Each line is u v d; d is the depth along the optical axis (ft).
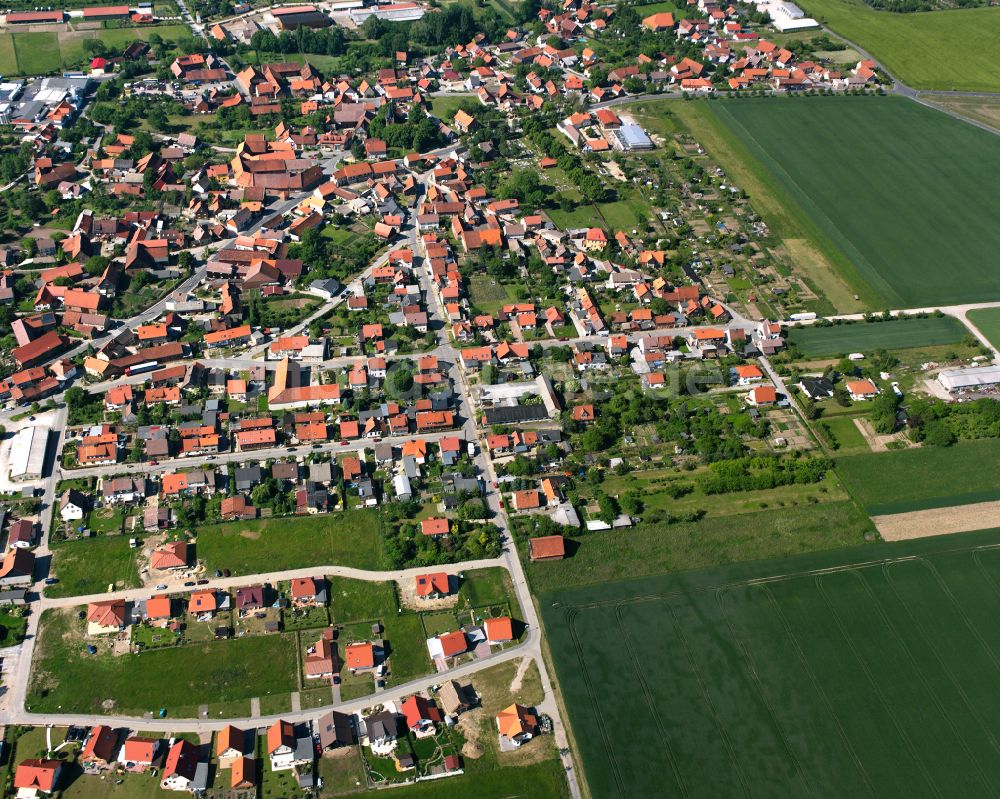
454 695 502.38
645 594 570.46
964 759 487.61
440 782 470.80
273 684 512.22
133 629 536.42
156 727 490.08
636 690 515.50
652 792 467.93
